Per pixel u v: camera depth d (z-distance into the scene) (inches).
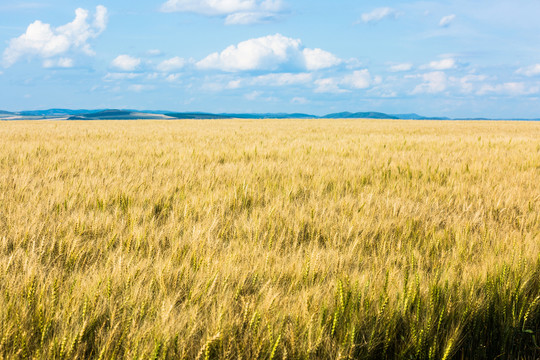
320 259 94.7
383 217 133.0
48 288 72.7
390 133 820.0
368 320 70.6
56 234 107.6
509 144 463.5
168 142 478.0
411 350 68.1
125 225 121.5
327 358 64.3
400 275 85.7
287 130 897.5
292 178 204.5
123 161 273.7
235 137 598.9
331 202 156.3
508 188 197.6
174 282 81.0
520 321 76.9
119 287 77.0
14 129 824.9
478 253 103.8
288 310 69.5
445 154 346.0
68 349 59.2
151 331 62.5
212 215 134.3
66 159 274.5
